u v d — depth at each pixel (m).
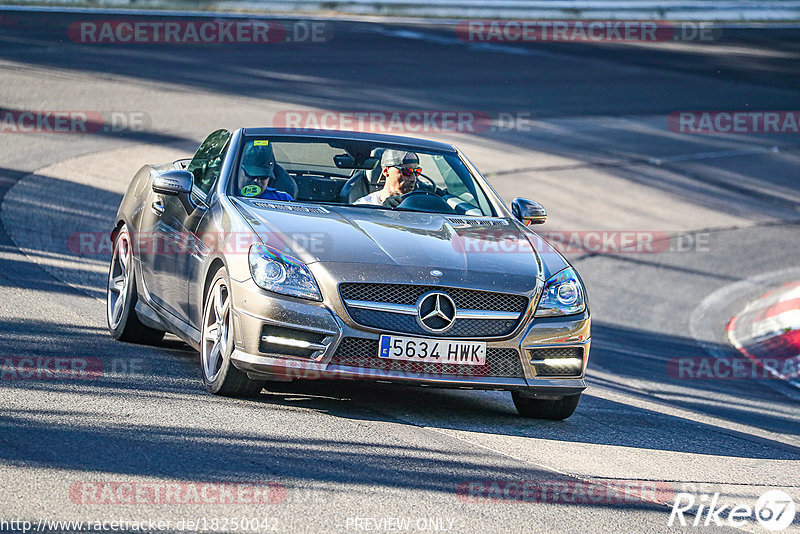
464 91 86.50
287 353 18.58
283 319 18.44
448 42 107.75
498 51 106.75
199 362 22.88
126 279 24.73
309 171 22.81
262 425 17.67
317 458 16.12
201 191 22.53
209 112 65.81
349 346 18.64
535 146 73.75
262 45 93.12
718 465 19.64
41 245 35.47
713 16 141.12
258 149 22.94
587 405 24.81
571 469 17.58
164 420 17.33
